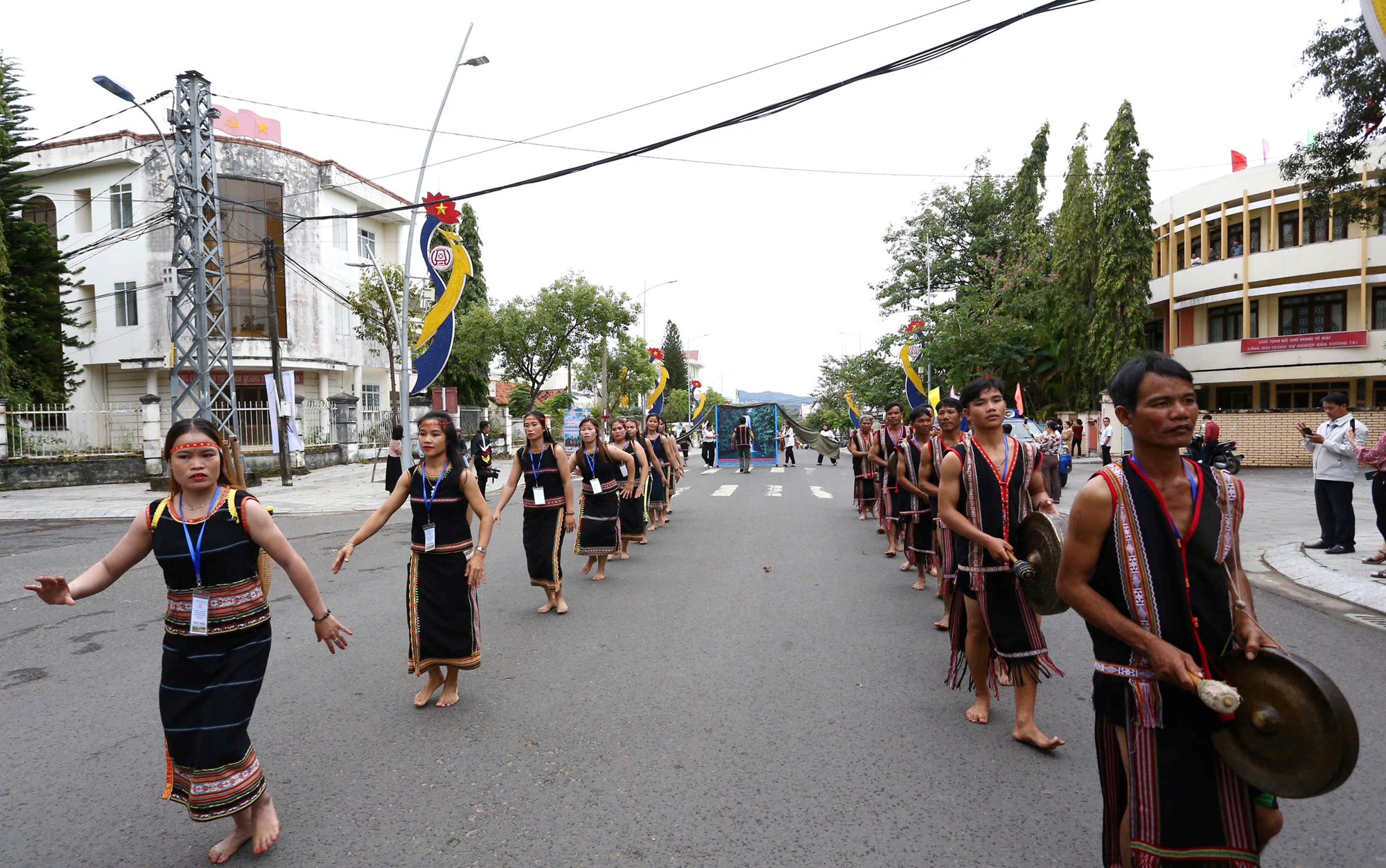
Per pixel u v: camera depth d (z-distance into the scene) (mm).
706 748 4219
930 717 4641
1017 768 3951
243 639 3223
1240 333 30062
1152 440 2248
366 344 35094
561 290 32375
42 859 3219
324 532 12789
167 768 3234
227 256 29656
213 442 3209
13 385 23969
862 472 13930
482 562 4855
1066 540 2418
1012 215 35500
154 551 3154
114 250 29250
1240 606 2271
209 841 3365
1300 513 13508
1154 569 2256
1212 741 2219
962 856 3141
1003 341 29984
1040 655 4211
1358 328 27125
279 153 30797
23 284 24516
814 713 4715
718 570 9250
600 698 5000
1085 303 29953
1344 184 15602
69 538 12477
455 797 3691
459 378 37875
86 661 5992
